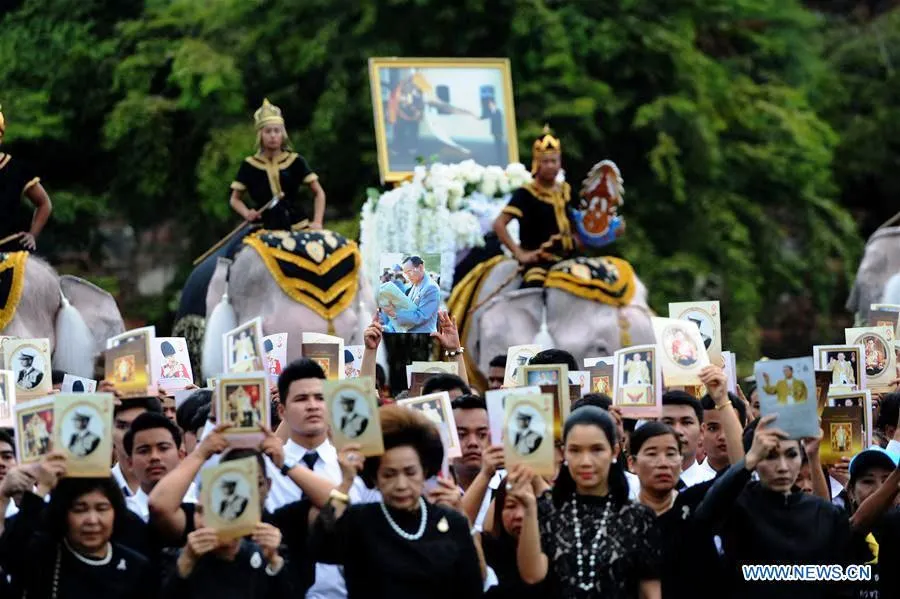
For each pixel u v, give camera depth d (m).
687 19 36.41
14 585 11.34
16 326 18.58
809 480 13.73
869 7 43.38
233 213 34.44
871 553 13.17
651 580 11.43
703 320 15.76
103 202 36.19
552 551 11.41
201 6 37.06
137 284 37.97
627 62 35.47
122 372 13.61
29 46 37.03
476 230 22.39
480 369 21.05
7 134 35.78
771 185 36.97
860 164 39.25
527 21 34.38
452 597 11.05
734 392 16.34
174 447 12.59
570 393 15.09
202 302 21.95
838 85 39.78
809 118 37.03
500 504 12.07
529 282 21.27
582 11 35.84
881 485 13.14
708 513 11.85
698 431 14.02
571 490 11.62
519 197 21.45
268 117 20.55
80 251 37.44
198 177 35.31
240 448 11.52
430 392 14.22
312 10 35.66
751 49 39.53
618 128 35.06
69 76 36.75
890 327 17.27
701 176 35.75
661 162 34.53
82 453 11.08
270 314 18.98
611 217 21.47
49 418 11.41
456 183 22.55
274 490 12.64
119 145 36.09
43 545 11.19
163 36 37.09
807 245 36.94
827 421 14.16
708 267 34.22
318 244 19.45
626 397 13.79
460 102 24.94
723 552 12.42
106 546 11.36
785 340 39.16
